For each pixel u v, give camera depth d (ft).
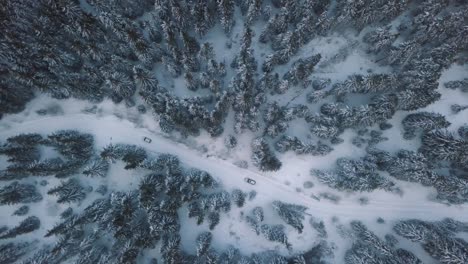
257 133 163.22
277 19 160.15
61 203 151.12
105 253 143.54
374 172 156.35
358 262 145.38
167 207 142.61
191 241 153.17
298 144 156.04
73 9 149.38
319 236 156.87
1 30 144.46
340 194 161.58
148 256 149.18
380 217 160.45
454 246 142.31
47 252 144.15
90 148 155.43
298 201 161.07
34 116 159.33
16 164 143.43
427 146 158.61
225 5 158.71
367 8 160.86
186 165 160.76
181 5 159.43
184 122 151.43
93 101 161.58
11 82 147.02
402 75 161.89
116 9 160.97
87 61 159.53
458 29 159.02
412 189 162.09
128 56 159.94
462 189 149.89
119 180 156.56
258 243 155.22
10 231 141.28
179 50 155.94
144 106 163.12
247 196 159.53
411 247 154.10
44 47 146.41
